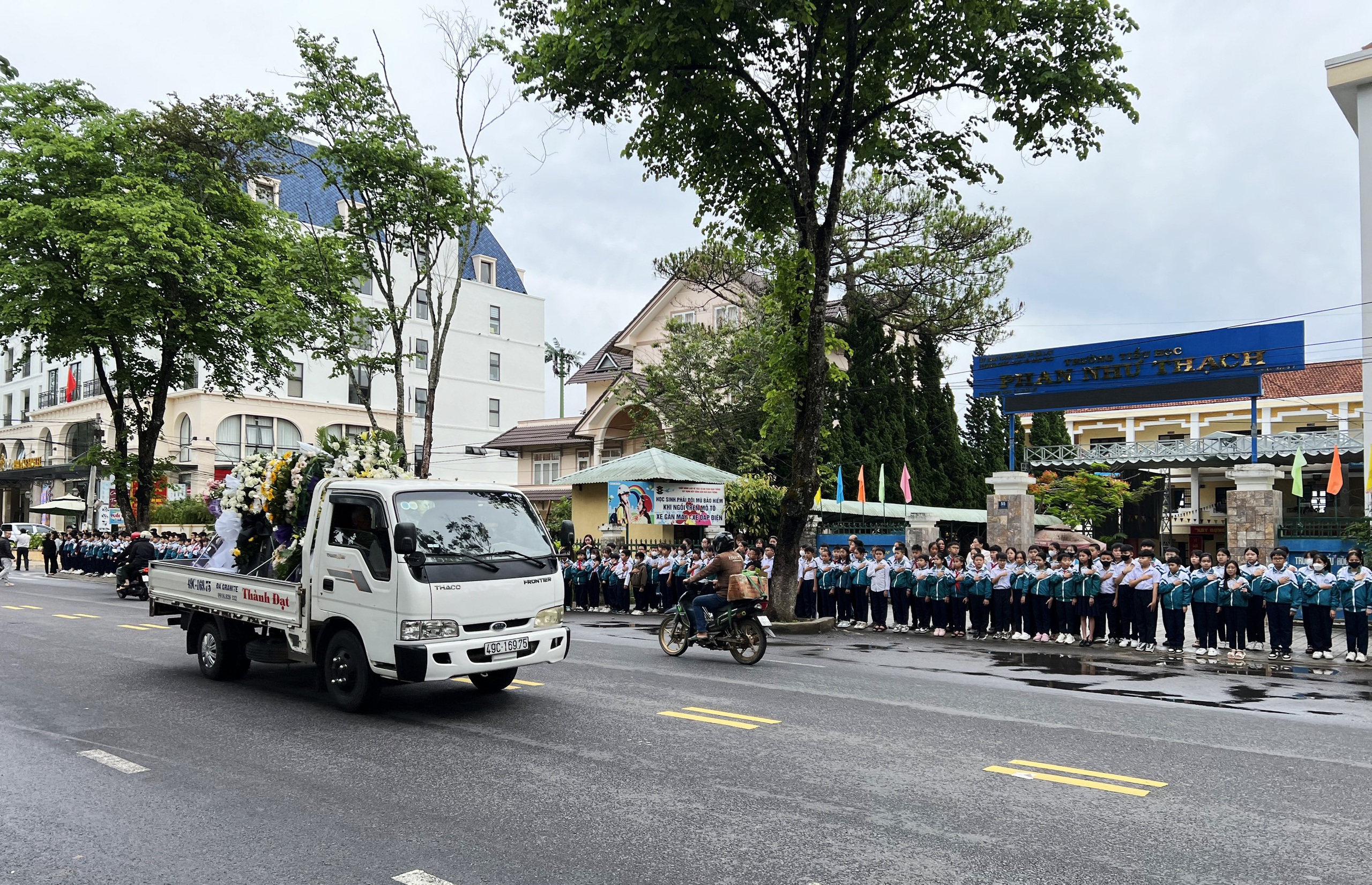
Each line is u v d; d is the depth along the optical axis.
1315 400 38.75
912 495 32.88
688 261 31.08
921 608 17.78
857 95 18.17
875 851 5.12
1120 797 6.19
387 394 51.88
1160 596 15.20
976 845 5.24
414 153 22.31
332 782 6.49
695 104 17.47
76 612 19.25
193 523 40.53
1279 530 21.53
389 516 8.59
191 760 7.09
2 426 61.88
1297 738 8.12
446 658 8.34
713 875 4.78
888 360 33.12
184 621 11.16
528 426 44.19
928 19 16.62
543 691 10.12
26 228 25.16
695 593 13.43
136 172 27.06
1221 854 5.11
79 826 5.54
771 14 14.86
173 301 27.16
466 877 4.73
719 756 7.23
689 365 31.16
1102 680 11.61
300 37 21.50
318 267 23.86
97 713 8.83
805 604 19.42
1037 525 31.03
